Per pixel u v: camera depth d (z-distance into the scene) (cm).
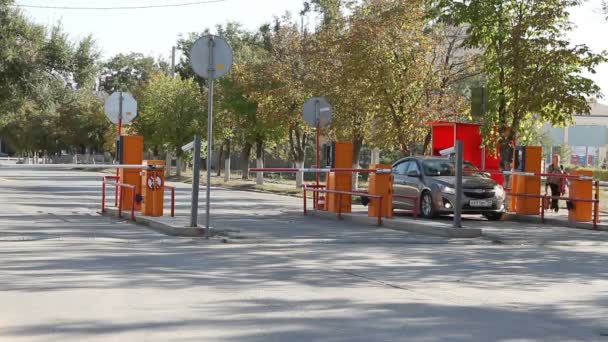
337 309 917
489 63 2788
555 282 1176
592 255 1557
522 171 2545
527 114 2892
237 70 5078
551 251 1617
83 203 2920
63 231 1781
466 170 2464
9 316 854
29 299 951
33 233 1716
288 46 4853
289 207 2967
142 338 760
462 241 1759
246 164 6097
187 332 788
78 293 995
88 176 6588
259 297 987
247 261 1334
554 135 8656
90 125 9169
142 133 6669
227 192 4325
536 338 790
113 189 4131
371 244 1658
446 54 3709
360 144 4034
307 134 4875
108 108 2444
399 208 2608
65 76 5150
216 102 5659
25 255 1355
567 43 2686
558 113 2747
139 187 2170
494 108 2814
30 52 4941
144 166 2056
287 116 4562
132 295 987
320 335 783
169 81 6288
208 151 1720
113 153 8744
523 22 2736
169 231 1761
